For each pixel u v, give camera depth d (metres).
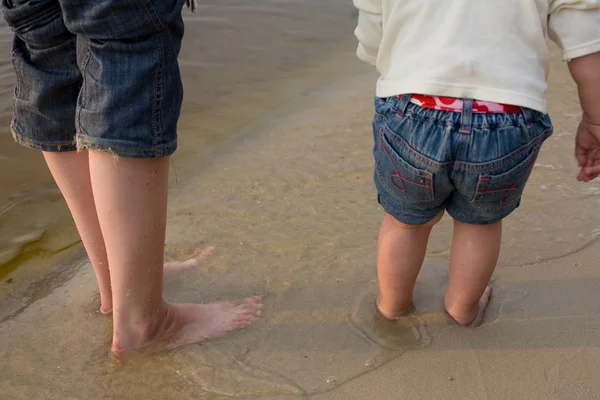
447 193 1.65
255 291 2.13
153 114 1.53
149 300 1.79
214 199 2.67
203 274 2.22
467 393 1.67
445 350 1.83
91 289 2.19
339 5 5.26
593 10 1.47
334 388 1.72
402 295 1.91
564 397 1.64
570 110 3.26
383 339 1.89
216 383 1.76
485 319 1.94
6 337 1.96
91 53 1.49
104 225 1.67
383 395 1.68
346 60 4.28
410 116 1.57
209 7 5.11
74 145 1.76
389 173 1.65
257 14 5.02
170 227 2.49
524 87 1.51
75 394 1.75
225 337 1.93
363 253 2.29
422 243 1.82
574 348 1.80
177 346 1.90
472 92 1.51
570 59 1.54
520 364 1.76
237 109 3.56
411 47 1.59
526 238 2.29
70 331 1.99
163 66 1.52
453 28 1.53
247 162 2.97
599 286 2.04
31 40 1.56
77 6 1.43
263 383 1.75
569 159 2.79
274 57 4.30
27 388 1.77
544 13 1.52
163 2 1.47
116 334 1.82
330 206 2.59
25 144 1.77
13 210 2.66
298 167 2.90
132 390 1.75
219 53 4.32
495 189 1.58
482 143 1.51
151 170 1.62
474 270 1.80
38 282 2.24
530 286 2.06
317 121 3.38
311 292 2.11
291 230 2.45
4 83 3.70
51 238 2.49
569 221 2.37
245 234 2.43
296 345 1.89
